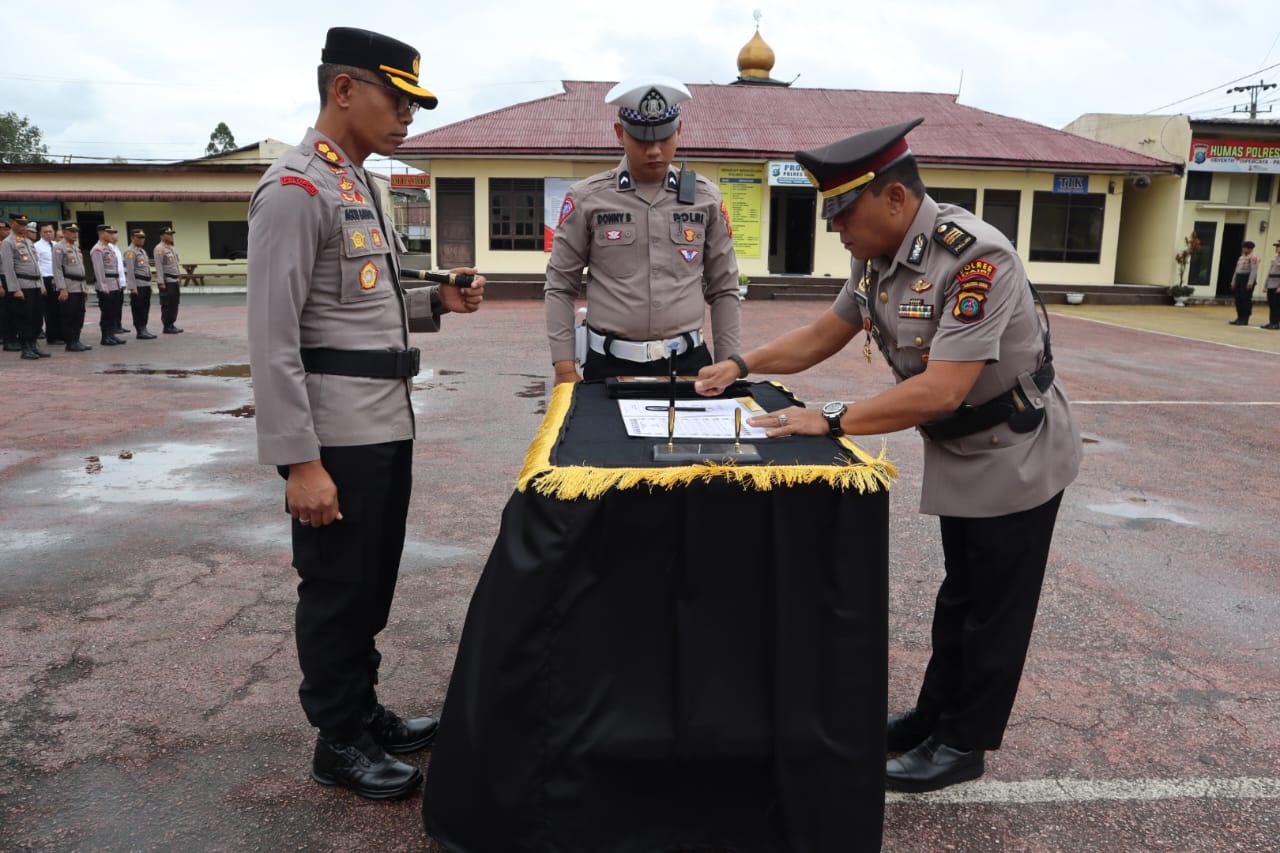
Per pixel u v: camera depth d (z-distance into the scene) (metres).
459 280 2.46
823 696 1.90
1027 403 2.20
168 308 14.16
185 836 2.18
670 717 1.89
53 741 2.58
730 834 1.97
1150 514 4.99
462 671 1.95
